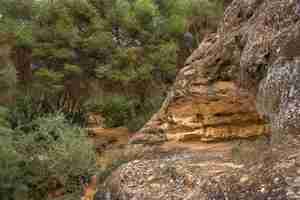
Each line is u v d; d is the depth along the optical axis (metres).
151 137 9.90
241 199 4.50
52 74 18.42
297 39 6.16
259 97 6.89
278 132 5.65
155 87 20.42
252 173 4.83
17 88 18.27
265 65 6.89
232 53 8.70
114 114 19.45
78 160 11.75
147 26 21.86
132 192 5.97
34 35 19.42
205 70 9.45
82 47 19.50
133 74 19.14
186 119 9.50
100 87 20.09
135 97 20.38
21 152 11.97
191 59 10.44
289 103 5.69
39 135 12.88
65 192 11.34
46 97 19.34
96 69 19.05
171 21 22.34
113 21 20.86
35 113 17.88
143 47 20.97
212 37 10.38
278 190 4.27
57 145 11.94
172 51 20.62
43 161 11.70
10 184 10.42
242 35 8.39
